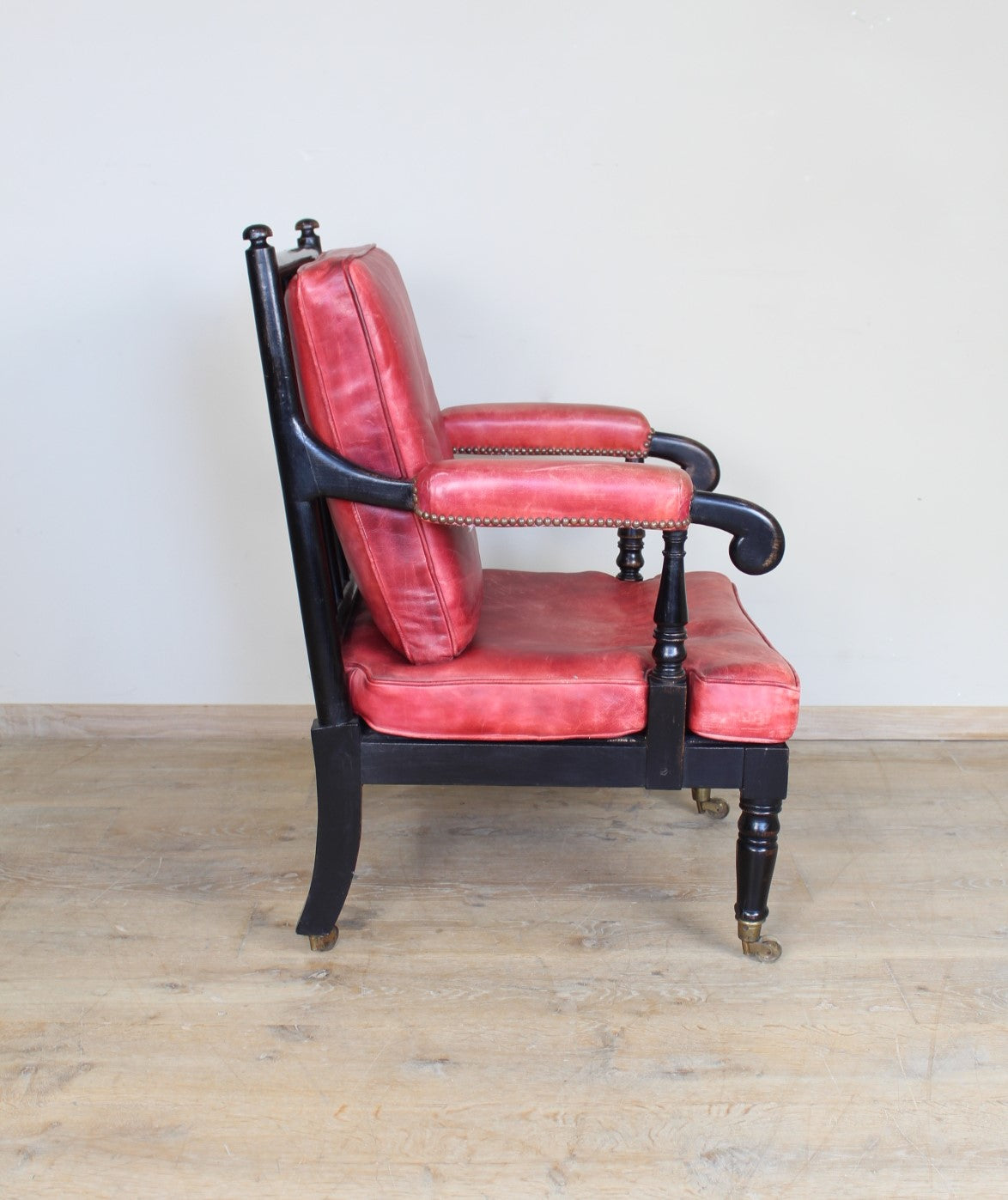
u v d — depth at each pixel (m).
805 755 2.15
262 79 1.91
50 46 1.89
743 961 1.51
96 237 1.98
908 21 1.85
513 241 1.98
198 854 1.80
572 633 1.54
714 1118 1.24
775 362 2.04
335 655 1.40
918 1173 1.17
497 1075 1.31
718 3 1.86
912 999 1.44
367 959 1.52
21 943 1.56
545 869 1.74
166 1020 1.40
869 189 1.94
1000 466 2.07
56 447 2.10
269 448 2.09
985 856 1.78
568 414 1.74
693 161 1.93
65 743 2.23
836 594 2.16
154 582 2.18
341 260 1.27
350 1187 1.16
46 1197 1.15
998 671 2.19
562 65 1.89
